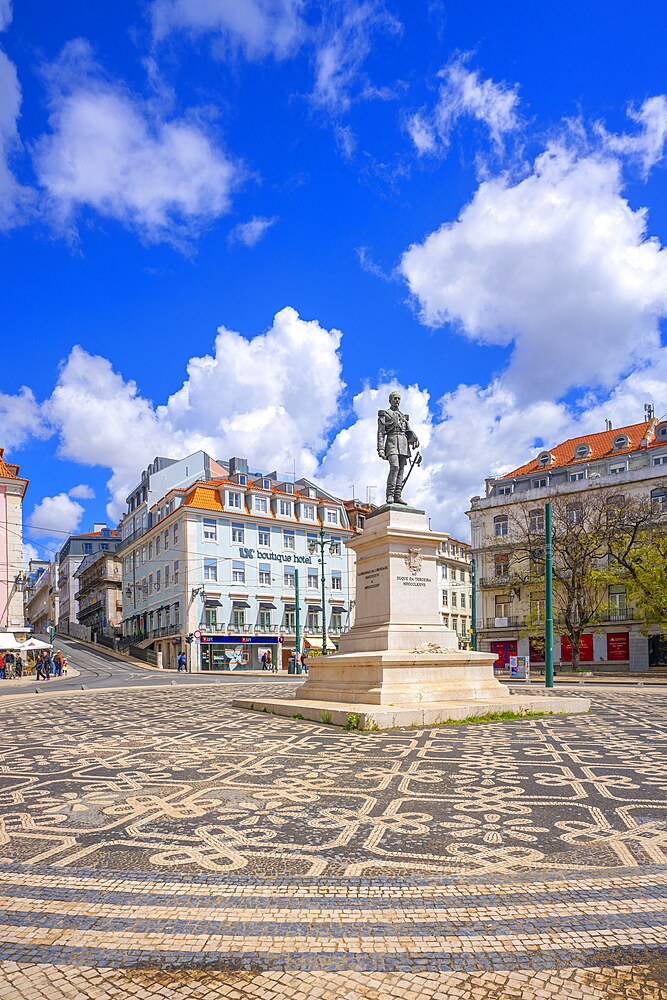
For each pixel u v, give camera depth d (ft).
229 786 19.92
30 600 341.00
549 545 66.44
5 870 12.92
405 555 40.63
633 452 134.00
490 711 35.40
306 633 153.28
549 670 65.62
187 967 9.23
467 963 9.28
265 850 13.96
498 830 15.19
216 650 137.80
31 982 8.86
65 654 165.37
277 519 152.46
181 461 169.58
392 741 27.96
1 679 111.04
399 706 34.32
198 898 11.48
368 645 39.55
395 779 20.52
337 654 41.70
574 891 11.67
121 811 17.20
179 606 139.74
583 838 14.56
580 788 19.17
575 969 9.09
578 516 131.75
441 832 15.08
